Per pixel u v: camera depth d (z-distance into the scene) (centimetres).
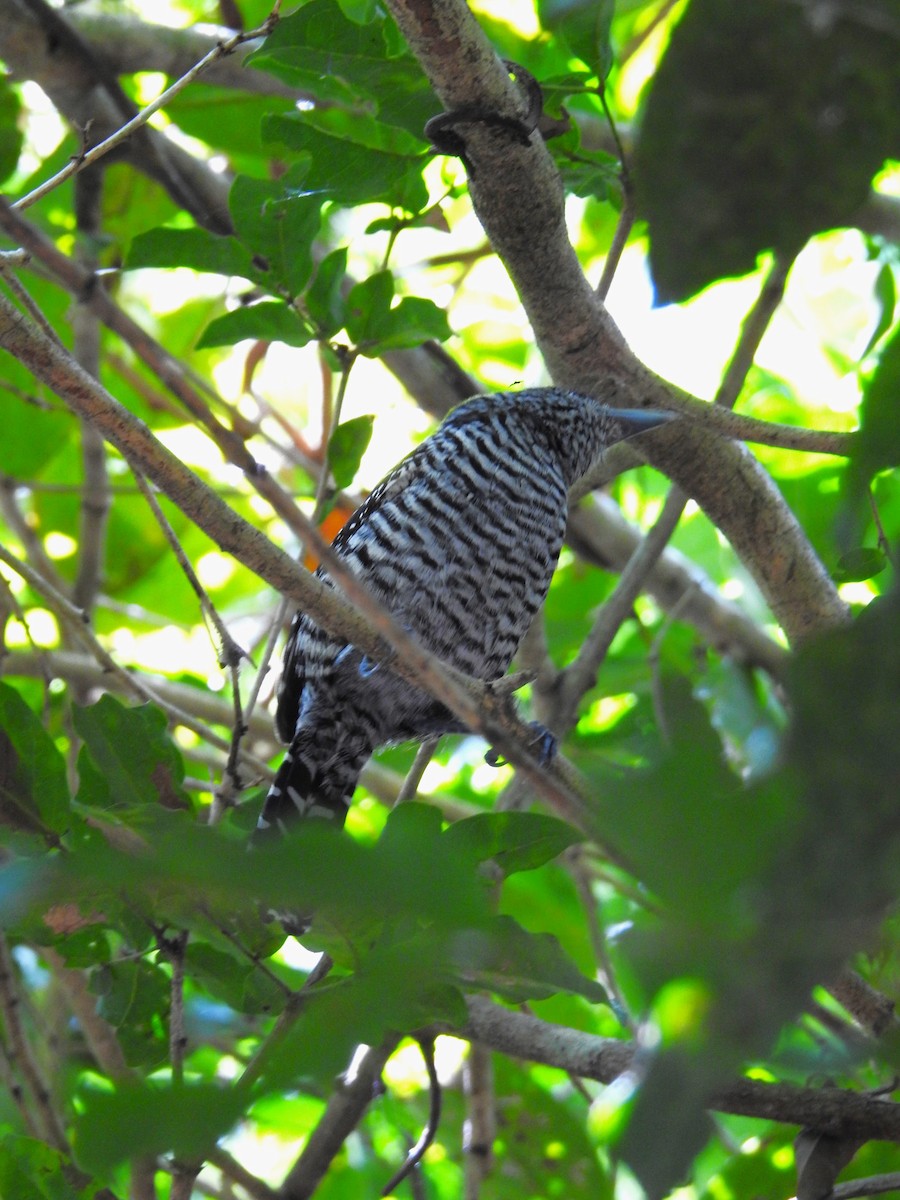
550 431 986
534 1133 1025
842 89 325
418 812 515
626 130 1168
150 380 1439
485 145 682
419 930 423
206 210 1170
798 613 895
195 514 590
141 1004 747
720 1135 1009
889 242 1069
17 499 1454
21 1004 1050
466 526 921
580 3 430
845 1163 694
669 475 899
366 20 748
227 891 254
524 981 543
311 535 405
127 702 1177
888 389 332
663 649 1333
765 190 334
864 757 270
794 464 1469
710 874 255
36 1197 669
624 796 260
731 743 1201
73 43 1075
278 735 980
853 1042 424
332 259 809
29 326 537
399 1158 1178
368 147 787
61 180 645
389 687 889
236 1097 272
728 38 324
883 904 263
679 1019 273
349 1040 281
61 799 670
